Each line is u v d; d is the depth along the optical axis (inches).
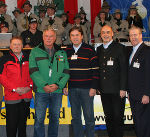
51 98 124.9
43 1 342.6
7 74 119.6
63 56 125.7
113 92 126.3
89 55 128.3
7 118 121.3
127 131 162.7
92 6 351.9
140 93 119.6
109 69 126.3
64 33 293.0
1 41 176.9
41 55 121.3
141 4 356.5
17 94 119.8
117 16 284.7
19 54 123.0
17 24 271.1
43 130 124.9
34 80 118.9
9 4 337.4
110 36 128.0
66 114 153.6
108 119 131.3
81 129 133.4
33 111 151.9
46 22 267.1
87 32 319.3
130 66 123.3
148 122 121.6
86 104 128.8
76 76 127.6
